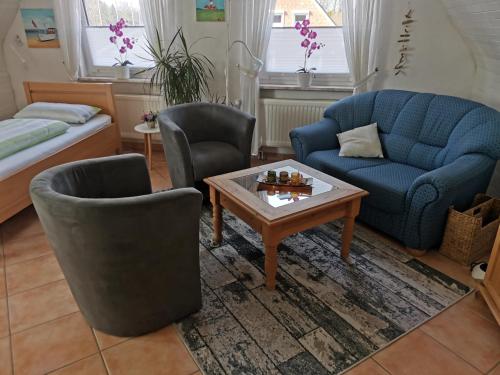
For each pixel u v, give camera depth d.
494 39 2.54
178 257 1.72
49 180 1.74
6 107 4.42
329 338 1.80
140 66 4.25
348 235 2.33
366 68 3.52
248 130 3.07
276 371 1.63
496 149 2.39
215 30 3.84
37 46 4.22
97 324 1.82
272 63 3.96
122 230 1.50
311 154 3.12
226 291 2.12
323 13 3.66
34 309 1.99
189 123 3.27
